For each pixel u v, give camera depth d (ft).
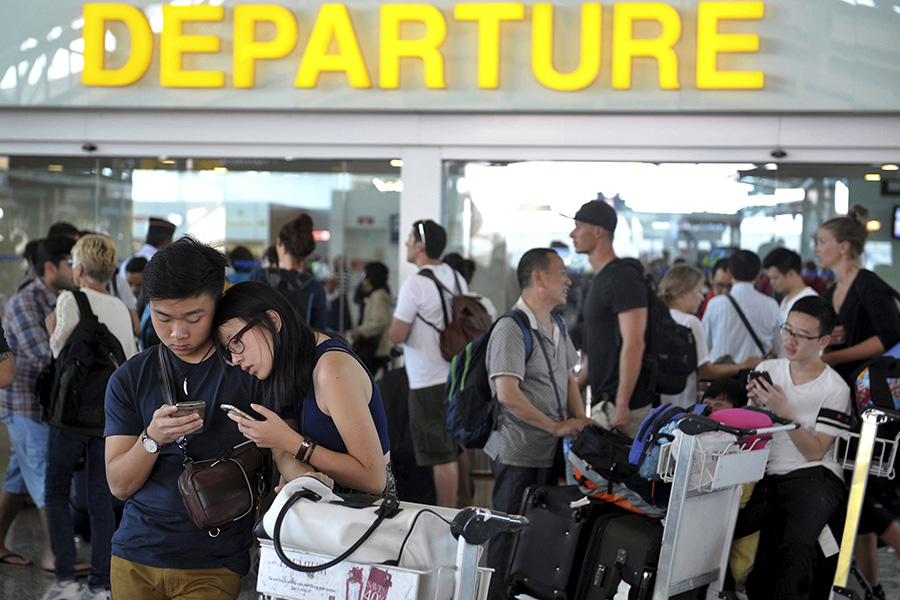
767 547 11.82
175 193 22.35
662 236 21.29
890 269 20.85
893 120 20.45
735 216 21.09
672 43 20.24
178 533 7.24
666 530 9.91
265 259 22.29
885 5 19.85
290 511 6.59
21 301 15.05
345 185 22.02
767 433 10.44
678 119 20.98
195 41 21.26
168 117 21.98
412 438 17.13
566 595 11.18
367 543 6.35
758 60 20.30
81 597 13.65
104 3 21.44
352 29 20.94
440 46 20.90
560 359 12.84
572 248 21.48
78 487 16.19
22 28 21.72
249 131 21.88
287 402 7.30
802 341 12.17
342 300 22.17
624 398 13.98
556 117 21.25
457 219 21.81
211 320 7.12
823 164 20.85
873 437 11.12
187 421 6.89
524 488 12.51
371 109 21.21
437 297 17.04
